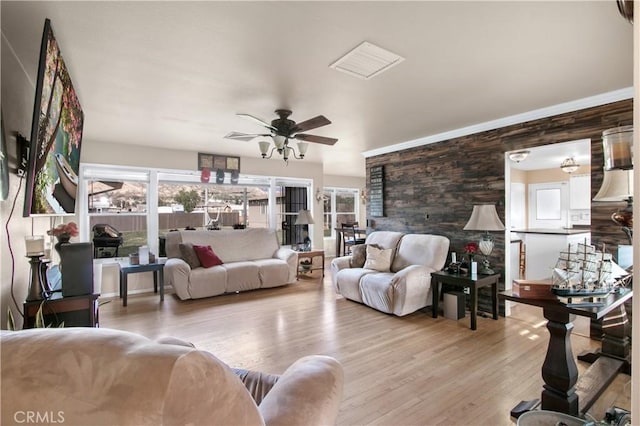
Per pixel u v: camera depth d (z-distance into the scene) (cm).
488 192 398
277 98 301
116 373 53
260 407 101
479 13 175
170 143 494
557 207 692
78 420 52
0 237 175
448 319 371
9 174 184
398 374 243
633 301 53
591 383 220
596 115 309
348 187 914
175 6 168
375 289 394
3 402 52
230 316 381
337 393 116
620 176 200
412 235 456
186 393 53
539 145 350
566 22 184
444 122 388
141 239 518
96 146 473
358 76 254
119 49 212
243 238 556
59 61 183
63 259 201
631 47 212
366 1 164
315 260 675
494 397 213
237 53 218
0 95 172
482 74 253
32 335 58
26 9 168
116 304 433
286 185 679
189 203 565
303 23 184
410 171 496
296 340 309
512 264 496
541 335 321
